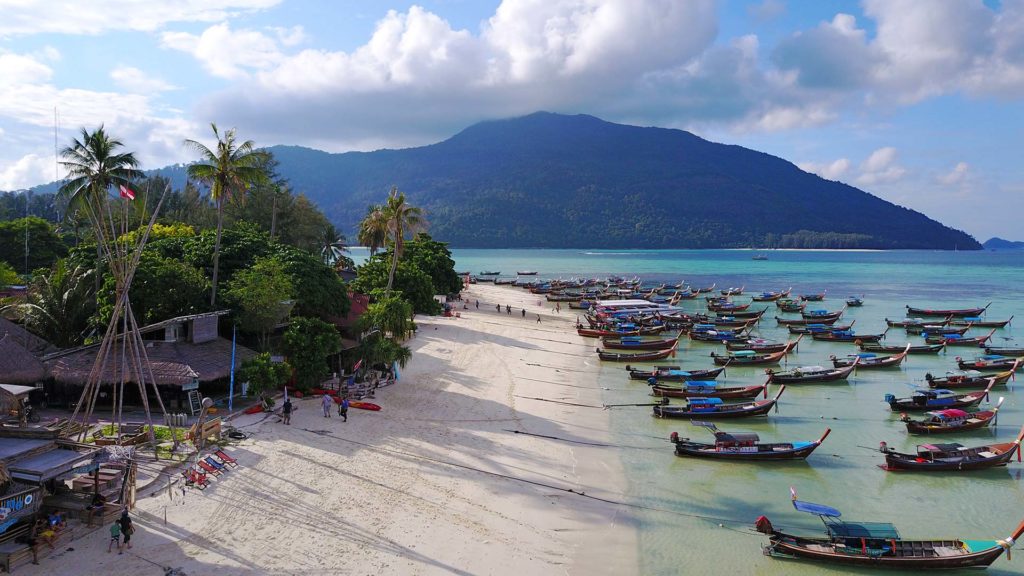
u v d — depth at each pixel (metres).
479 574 26.52
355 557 26.73
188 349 44.41
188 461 33.56
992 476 39.84
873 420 52.12
